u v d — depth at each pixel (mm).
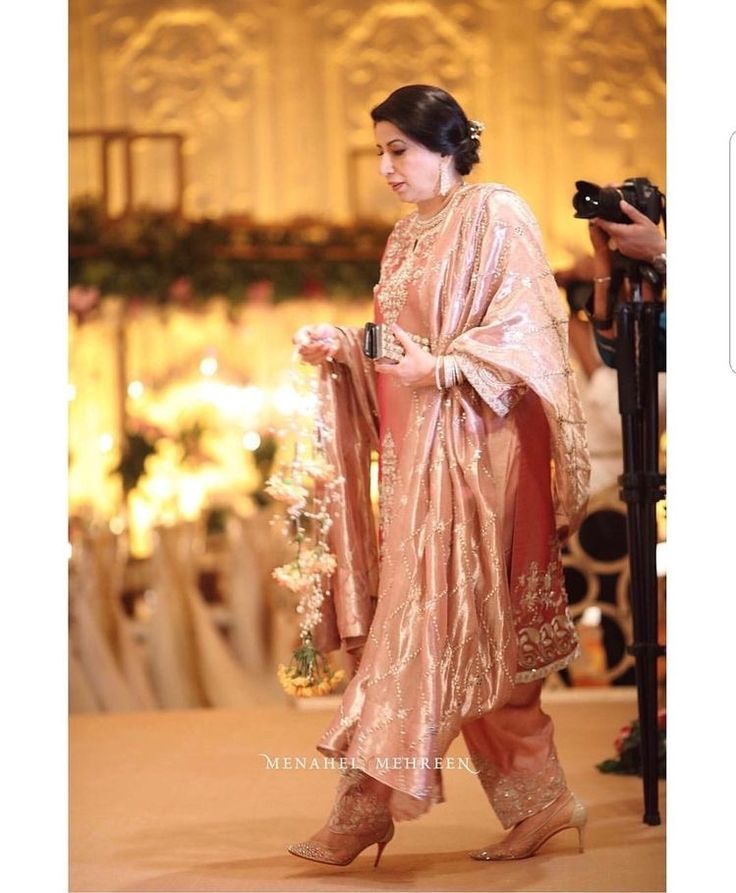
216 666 7402
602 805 4621
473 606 3633
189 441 8297
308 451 4121
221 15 8695
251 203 8664
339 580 3955
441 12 8742
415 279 3838
